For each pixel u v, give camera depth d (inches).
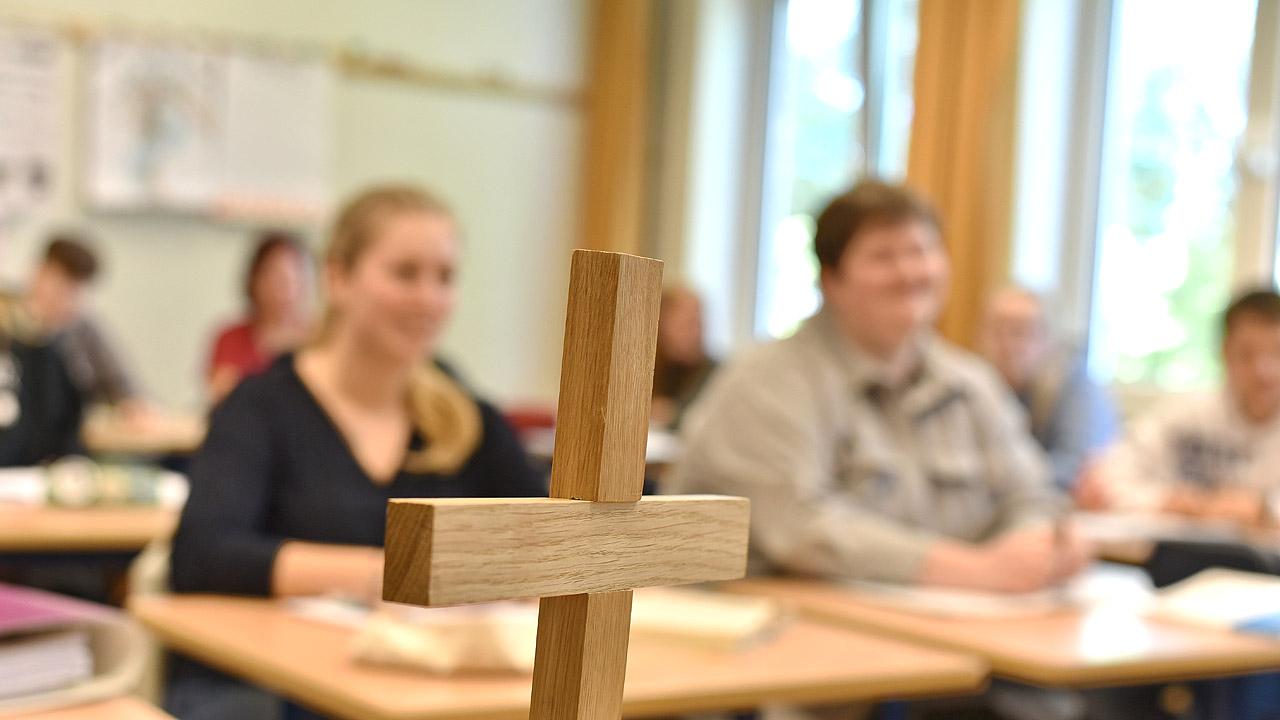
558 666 19.0
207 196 240.7
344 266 73.0
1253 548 81.4
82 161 231.1
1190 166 182.4
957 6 194.1
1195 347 180.2
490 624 48.9
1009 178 190.1
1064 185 195.8
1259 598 72.8
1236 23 177.8
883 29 235.8
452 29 264.7
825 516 77.8
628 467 19.3
